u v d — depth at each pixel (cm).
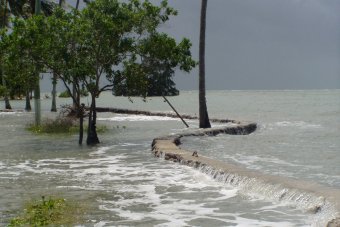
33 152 1952
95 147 2095
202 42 2909
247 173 1296
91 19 1994
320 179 1393
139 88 2134
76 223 945
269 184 1161
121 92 2194
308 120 4216
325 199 979
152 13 2077
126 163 1667
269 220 955
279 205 1068
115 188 1268
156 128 3055
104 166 1611
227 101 10825
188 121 3722
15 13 4388
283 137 2700
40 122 3044
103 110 5147
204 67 2945
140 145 2158
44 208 1050
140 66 2123
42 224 932
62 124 2848
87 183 1334
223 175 1334
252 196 1162
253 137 2667
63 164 1658
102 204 1098
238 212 1021
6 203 1105
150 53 2091
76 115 3566
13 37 1977
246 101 10756
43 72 2105
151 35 2103
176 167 1570
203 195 1179
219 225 932
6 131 2816
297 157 1886
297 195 1060
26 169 1564
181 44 2144
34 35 1991
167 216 998
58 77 2197
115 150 1997
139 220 970
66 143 2233
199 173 1453
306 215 979
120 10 2039
